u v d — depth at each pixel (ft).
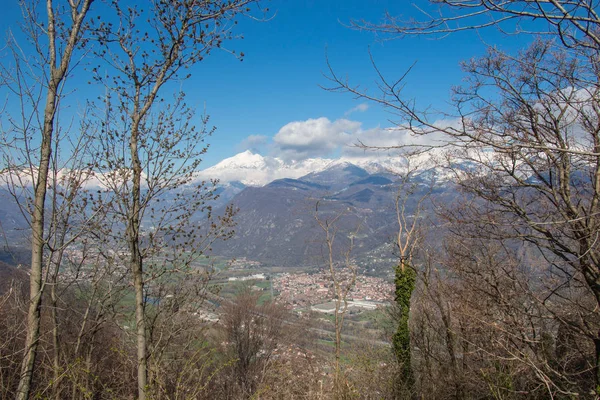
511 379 30.01
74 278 26.09
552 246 24.21
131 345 26.18
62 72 17.57
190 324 28.81
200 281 28.58
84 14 18.30
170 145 21.44
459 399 38.75
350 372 32.73
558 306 26.35
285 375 32.83
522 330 27.02
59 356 25.72
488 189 26.04
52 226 19.42
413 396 41.01
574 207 22.30
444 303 41.86
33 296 16.79
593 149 19.48
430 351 44.86
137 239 20.63
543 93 21.16
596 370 23.93
